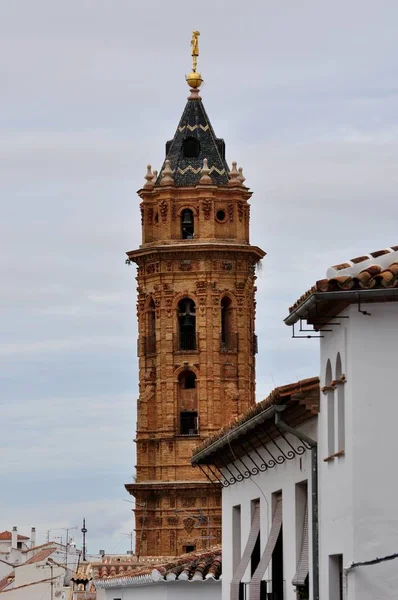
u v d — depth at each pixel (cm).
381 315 4922
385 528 4859
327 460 5275
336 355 5128
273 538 6388
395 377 4900
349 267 5031
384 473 4875
